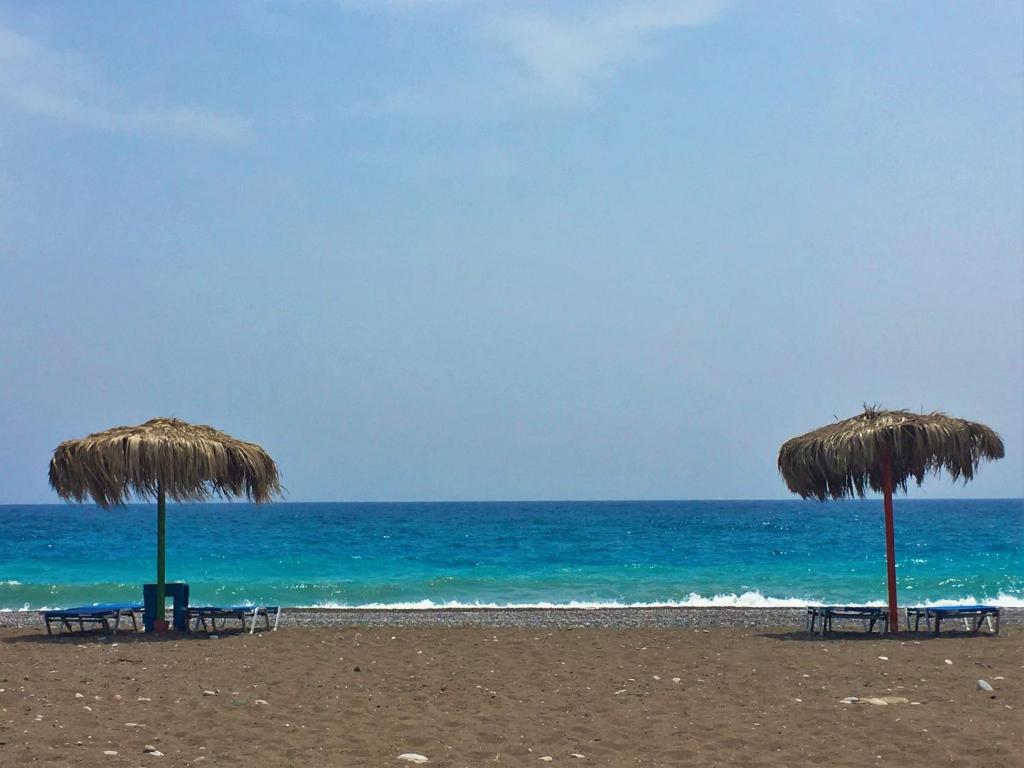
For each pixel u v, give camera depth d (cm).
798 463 1633
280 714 972
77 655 1401
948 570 4097
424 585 3447
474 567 4391
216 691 1100
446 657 1387
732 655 1386
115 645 1516
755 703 1018
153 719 946
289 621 1953
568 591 3244
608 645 1519
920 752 797
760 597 2745
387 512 14900
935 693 1045
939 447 1539
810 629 1681
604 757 807
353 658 1377
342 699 1059
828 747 823
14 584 3381
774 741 846
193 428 1675
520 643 1546
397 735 882
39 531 8275
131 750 823
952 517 11344
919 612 1664
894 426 1557
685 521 10256
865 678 1159
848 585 3356
